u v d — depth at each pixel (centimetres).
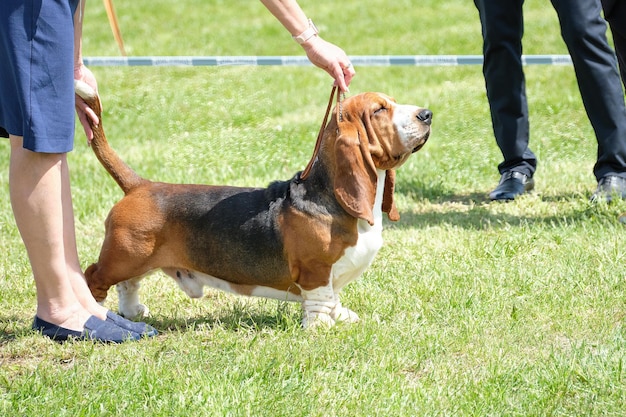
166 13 2861
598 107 1096
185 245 748
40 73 658
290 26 690
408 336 699
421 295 811
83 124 751
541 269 857
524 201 1132
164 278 896
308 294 725
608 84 1084
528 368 625
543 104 1658
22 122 664
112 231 746
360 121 706
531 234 973
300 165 1334
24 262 932
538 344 685
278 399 582
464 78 1952
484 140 1460
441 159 1357
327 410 572
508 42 1143
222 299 842
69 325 708
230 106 1741
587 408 566
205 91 1877
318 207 711
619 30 1023
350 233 711
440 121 1592
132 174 766
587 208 1059
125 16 2823
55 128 668
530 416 558
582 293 793
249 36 2498
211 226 740
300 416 562
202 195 754
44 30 655
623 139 1096
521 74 1159
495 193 1164
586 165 1297
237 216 739
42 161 677
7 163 1420
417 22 2556
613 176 1098
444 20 2564
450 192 1223
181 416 562
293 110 1734
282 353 660
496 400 577
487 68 1170
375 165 717
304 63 1383
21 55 654
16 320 775
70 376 622
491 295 792
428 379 620
